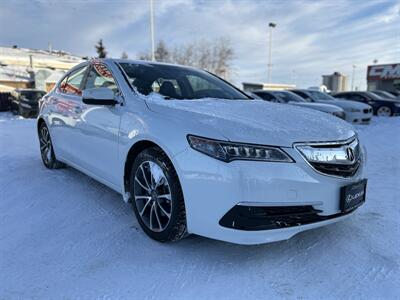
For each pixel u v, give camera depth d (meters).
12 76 22.34
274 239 2.25
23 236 2.76
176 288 2.13
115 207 3.37
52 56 30.38
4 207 3.34
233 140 2.20
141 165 2.73
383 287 2.16
